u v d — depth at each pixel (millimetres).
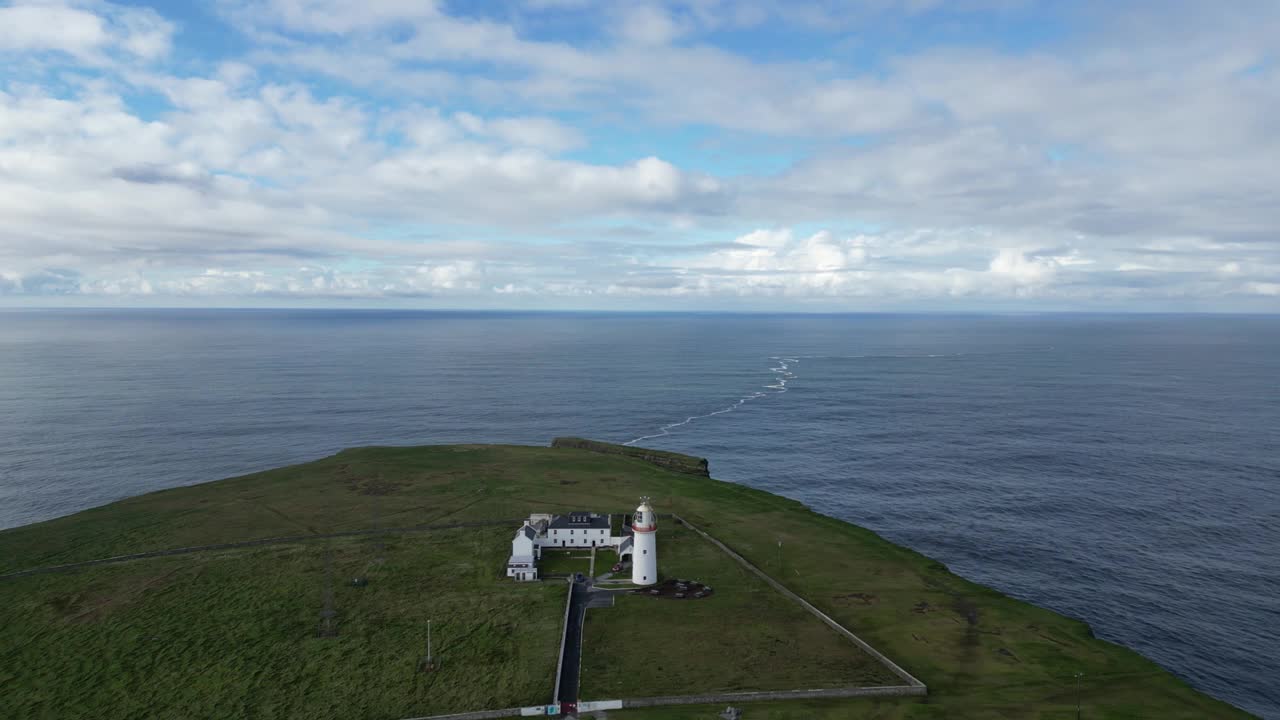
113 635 68312
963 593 81125
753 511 112438
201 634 68438
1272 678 69188
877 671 62094
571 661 63438
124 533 98500
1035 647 67625
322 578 82062
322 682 60000
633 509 111812
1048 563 95438
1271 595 86250
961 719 54781
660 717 54438
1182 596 86000
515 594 77625
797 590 80688
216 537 96875
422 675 60938
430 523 103562
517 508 111375
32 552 90812
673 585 80812
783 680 60281
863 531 103562
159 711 56281
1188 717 56188
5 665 63031
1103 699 58406
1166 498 122375
